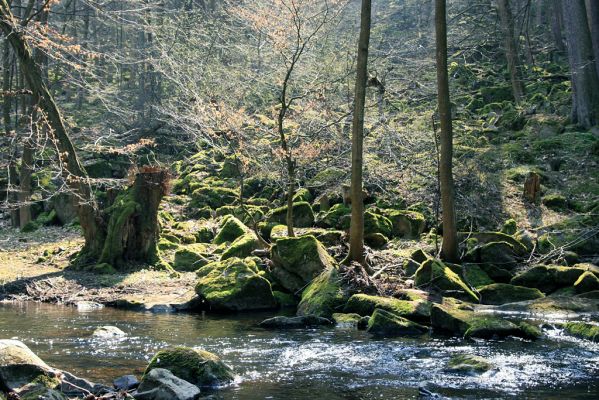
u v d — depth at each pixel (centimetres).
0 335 1116
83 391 754
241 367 905
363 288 1389
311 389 796
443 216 1595
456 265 1527
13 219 2642
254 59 2700
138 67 3303
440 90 1553
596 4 2491
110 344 1052
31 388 725
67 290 1609
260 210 2197
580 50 2511
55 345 1041
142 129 3138
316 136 2092
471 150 2366
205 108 2247
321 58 2511
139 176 1873
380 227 1892
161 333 1152
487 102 3066
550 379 830
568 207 2003
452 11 3725
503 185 2112
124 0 2527
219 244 1959
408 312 1244
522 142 2461
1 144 2823
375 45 3216
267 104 2614
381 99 2302
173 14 3133
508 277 1549
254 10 2511
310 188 2288
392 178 2203
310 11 2402
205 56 2809
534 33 4038
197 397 746
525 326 1102
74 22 3045
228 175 2672
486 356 954
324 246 1689
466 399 749
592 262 1595
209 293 1421
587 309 1319
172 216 2348
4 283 1648
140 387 771
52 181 2844
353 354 980
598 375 847
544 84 3052
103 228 1867
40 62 2589
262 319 1308
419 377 850
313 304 1332
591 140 2356
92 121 3391
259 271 1569
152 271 1798
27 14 1925
